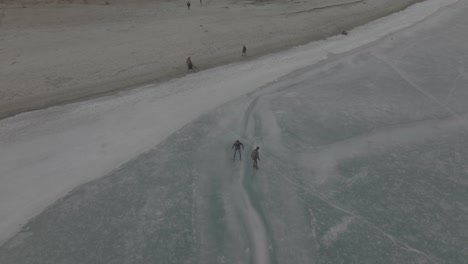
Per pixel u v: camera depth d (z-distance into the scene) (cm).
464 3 5138
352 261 1402
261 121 2248
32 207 1572
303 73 2902
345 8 4778
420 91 2681
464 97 2611
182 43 3406
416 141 2119
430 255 1430
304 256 1412
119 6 4644
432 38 3744
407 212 1631
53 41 3419
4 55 3062
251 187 1744
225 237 1486
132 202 1636
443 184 1805
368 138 2134
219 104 2392
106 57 3070
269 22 4097
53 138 2005
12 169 1769
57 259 1374
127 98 2434
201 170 1838
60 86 2580
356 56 3262
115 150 1933
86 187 1698
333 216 1598
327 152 2002
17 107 2308
